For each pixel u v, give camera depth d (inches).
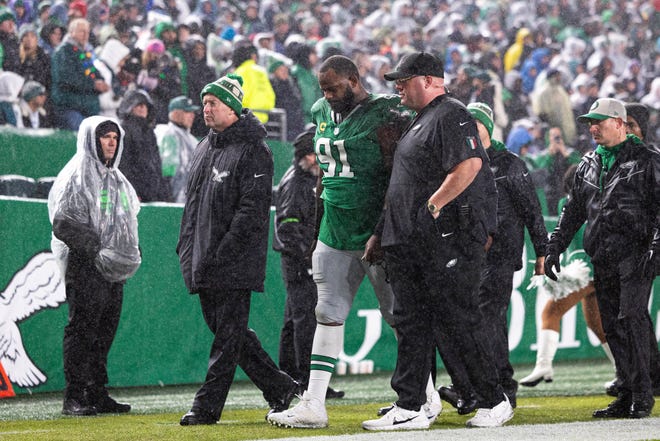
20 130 1257.4
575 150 2026.3
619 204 855.1
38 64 1418.6
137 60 1531.7
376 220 779.4
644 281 856.3
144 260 1111.0
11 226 1016.9
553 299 1161.4
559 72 2149.4
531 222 923.4
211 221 794.2
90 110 1444.4
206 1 2133.4
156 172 1262.3
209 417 802.2
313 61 1823.3
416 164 737.6
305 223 1031.6
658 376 1050.1
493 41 2586.1
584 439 682.8
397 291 761.6
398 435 702.5
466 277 743.7
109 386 1087.6
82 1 1737.2
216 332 807.7
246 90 1628.9
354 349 1295.5
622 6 3014.3
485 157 751.1
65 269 882.8
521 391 1162.6
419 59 741.9
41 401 1005.8
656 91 2450.8
